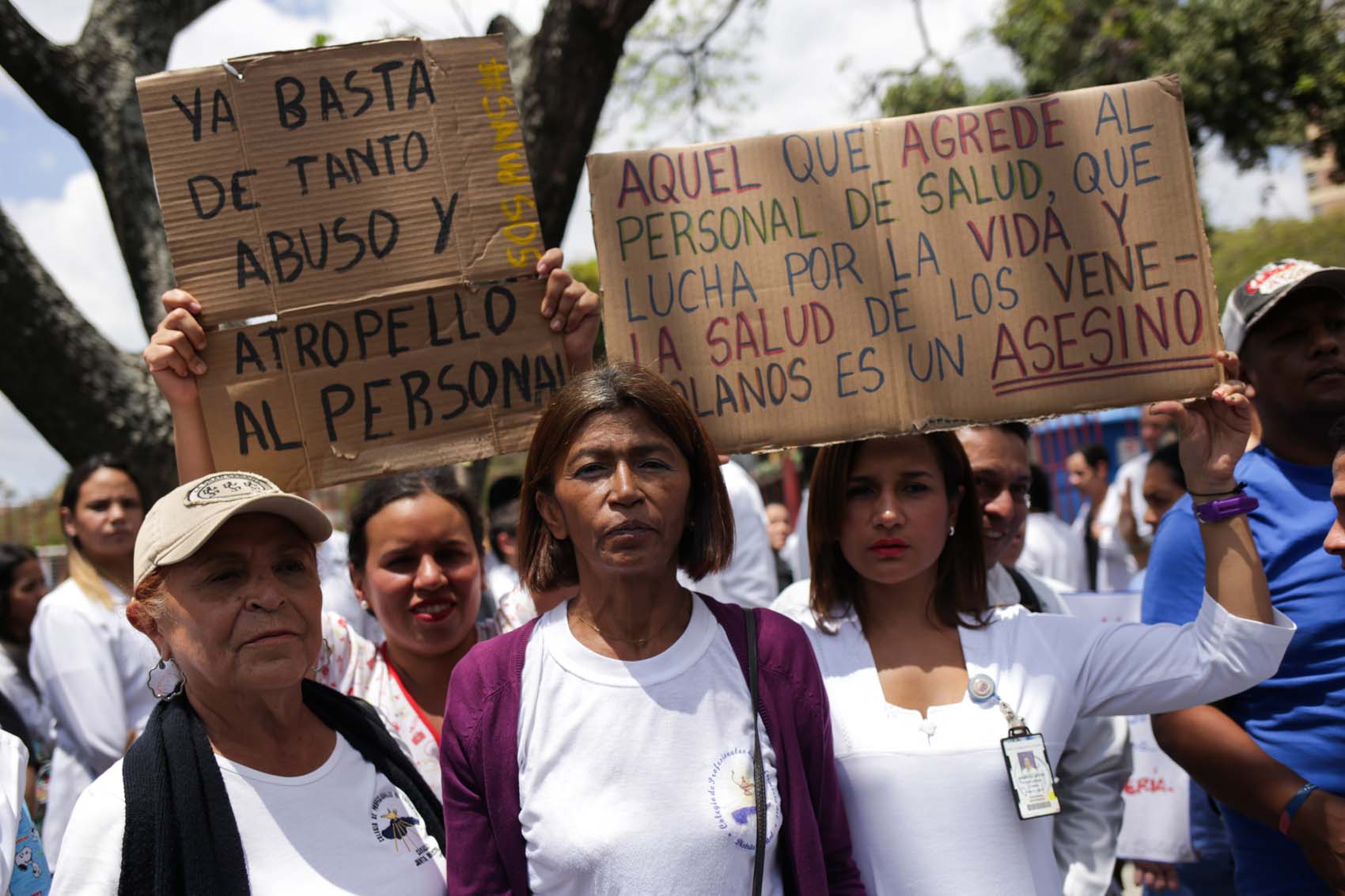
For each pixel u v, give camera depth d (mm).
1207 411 2275
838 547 2404
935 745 2129
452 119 2367
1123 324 2322
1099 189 2346
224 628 1853
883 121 2383
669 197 2383
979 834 2076
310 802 1903
